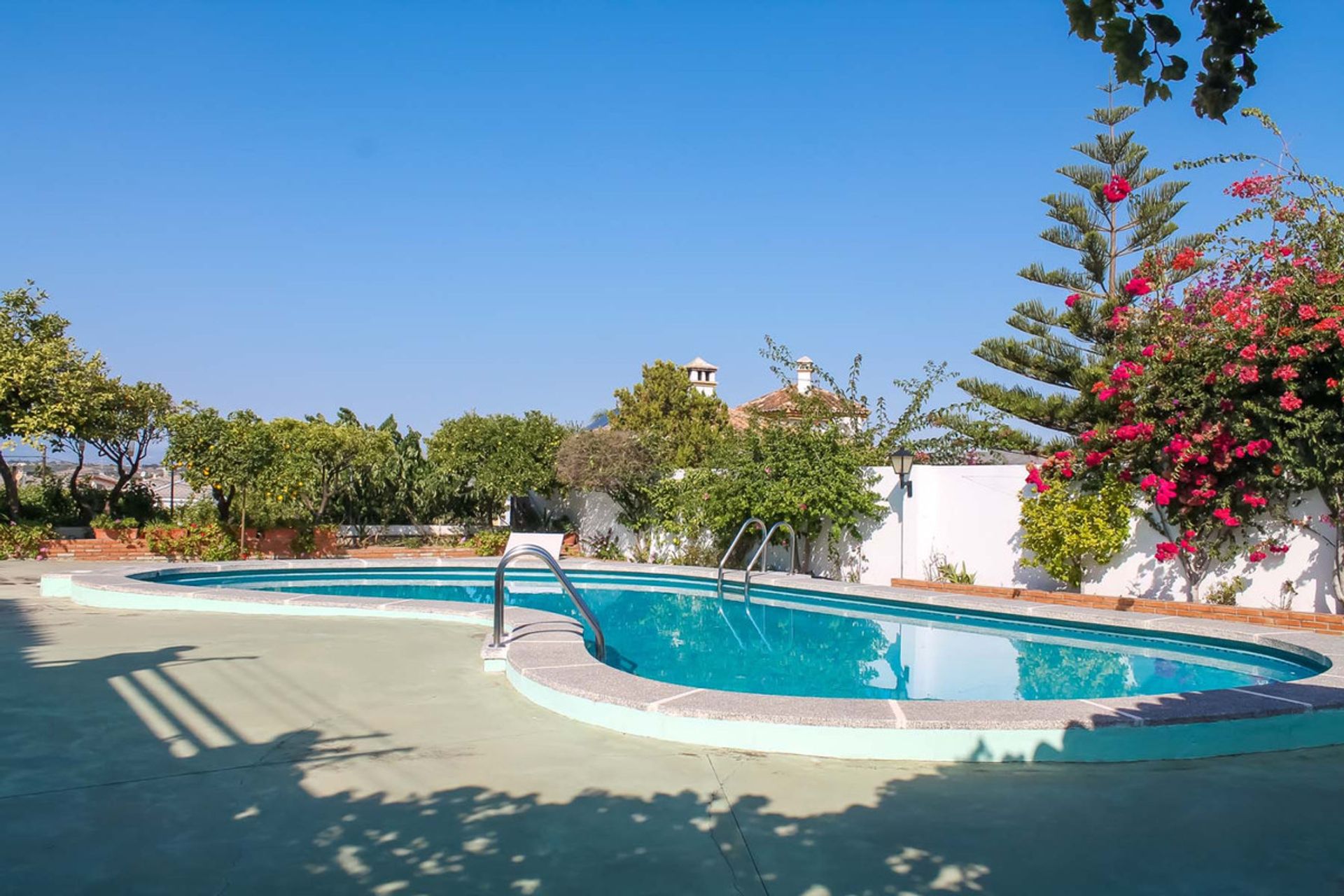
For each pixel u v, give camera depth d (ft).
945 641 32.89
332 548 59.88
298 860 11.55
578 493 66.59
